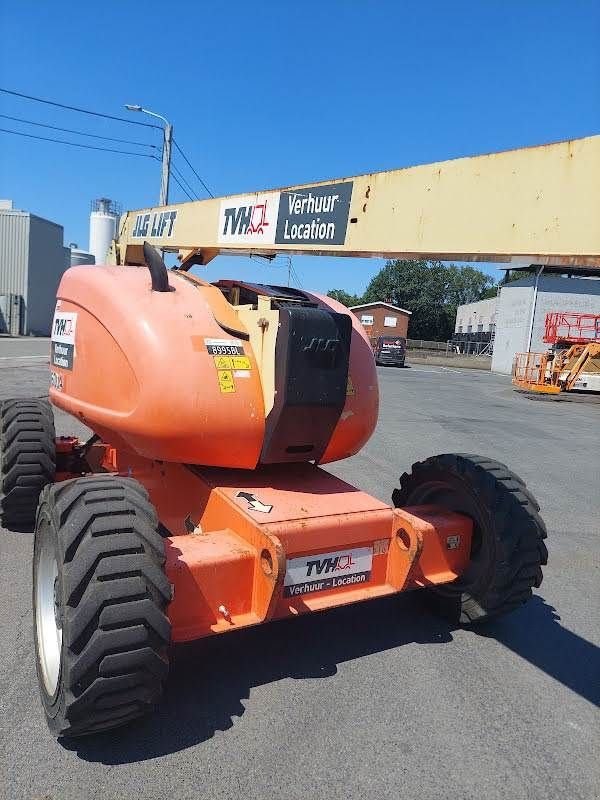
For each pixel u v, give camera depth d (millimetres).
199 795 2475
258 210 3955
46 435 4938
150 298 3578
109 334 3625
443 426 13320
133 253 6266
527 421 15383
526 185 2482
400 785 2590
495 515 3672
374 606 4254
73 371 4078
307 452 3639
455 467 3924
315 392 3357
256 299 3754
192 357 3363
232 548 3010
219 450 3457
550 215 2418
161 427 3357
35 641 3025
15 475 4820
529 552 3666
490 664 3594
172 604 2816
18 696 3047
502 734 2963
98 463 5238
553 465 9766
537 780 2670
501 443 11547
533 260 2504
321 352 3330
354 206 3158
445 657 3641
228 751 2729
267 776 2594
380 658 3584
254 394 3434
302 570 3105
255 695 3152
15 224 42688
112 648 2422
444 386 25719
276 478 3703
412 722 3006
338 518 3211
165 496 4059
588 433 13930
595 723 3100
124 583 2484
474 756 2795
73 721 2500
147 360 3363
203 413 3330
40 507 3033
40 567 3051
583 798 2586
